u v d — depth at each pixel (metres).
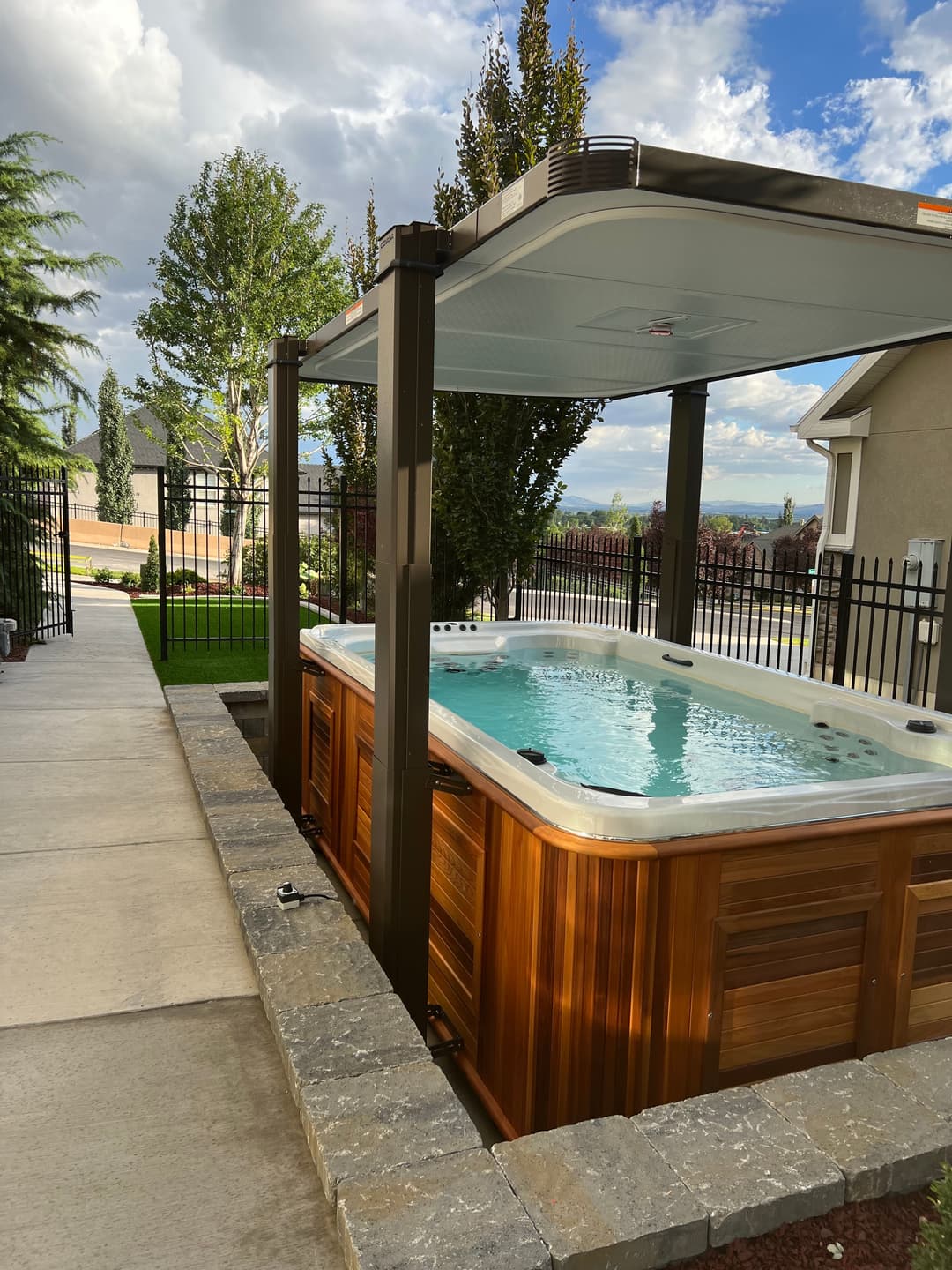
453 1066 2.89
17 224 13.52
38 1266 1.46
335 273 16.20
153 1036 2.17
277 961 2.28
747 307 3.02
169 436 17.61
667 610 5.62
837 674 5.61
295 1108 1.89
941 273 2.52
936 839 2.51
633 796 2.32
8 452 12.77
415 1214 1.40
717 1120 1.67
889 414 9.12
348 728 4.15
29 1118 1.85
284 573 4.65
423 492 2.58
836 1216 1.52
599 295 2.88
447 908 2.98
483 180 7.22
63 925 2.77
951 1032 2.63
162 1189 1.65
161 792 4.15
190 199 15.77
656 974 2.22
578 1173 1.51
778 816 2.31
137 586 15.59
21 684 6.58
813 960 2.39
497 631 6.46
